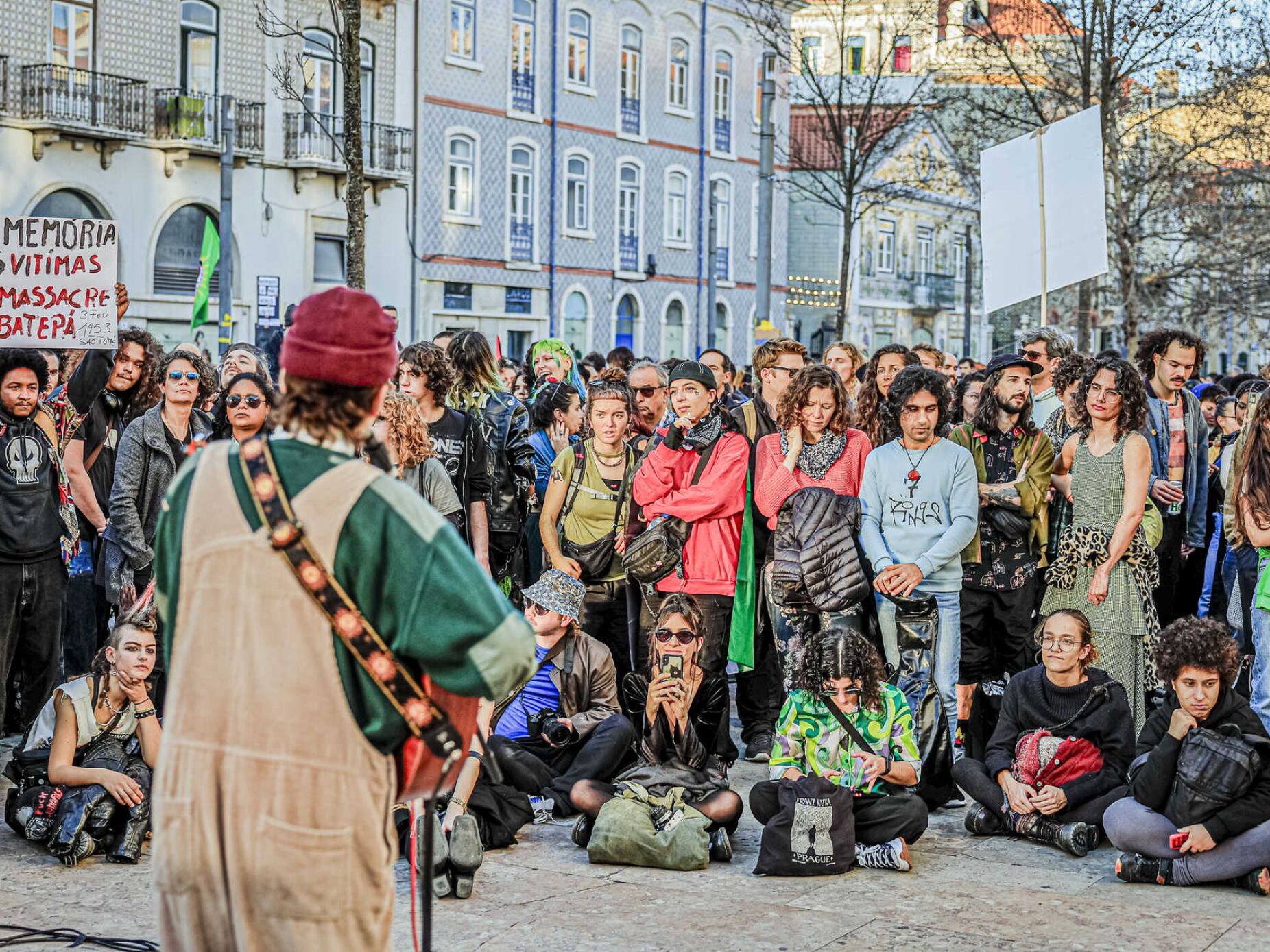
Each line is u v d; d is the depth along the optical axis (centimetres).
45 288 762
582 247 3856
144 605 619
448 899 557
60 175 2656
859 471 779
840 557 750
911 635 731
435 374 791
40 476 729
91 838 593
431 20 3347
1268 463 678
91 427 807
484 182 3528
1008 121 2698
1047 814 645
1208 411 1191
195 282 2898
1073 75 2359
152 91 2788
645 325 4103
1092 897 573
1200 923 542
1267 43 2536
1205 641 587
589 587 799
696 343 4300
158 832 301
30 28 2605
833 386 763
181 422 754
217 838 298
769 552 778
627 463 798
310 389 305
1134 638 742
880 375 898
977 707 760
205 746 297
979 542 800
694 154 4250
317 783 295
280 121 3022
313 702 296
